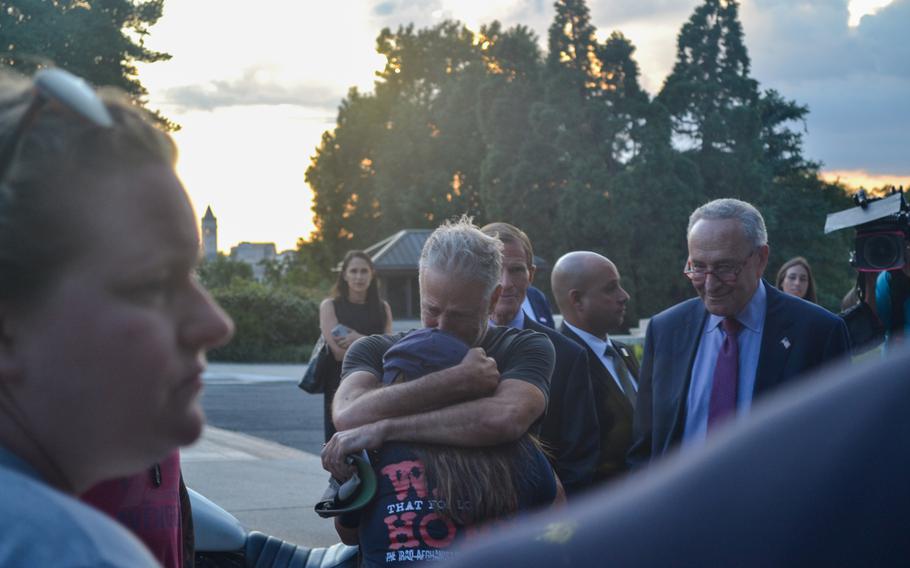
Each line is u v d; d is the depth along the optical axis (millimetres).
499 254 2859
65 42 35500
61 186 755
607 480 4277
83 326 765
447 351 2686
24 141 757
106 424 792
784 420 556
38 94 748
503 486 2486
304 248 84938
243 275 52031
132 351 776
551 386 3805
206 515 3680
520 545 584
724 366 3738
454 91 74938
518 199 61375
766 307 3730
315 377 7035
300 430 14500
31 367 775
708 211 3789
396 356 2727
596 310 4590
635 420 4039
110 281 768
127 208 772
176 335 804
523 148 61219
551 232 59844
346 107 85625
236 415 16594
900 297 4324
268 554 3689
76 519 692
